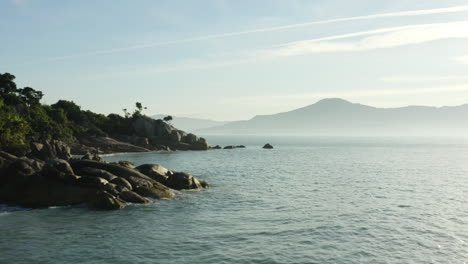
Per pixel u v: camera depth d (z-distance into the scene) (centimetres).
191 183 4341
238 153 13300
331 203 3591
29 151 7300
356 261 2012
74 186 3509
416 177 5834
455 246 2264
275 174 6294
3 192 3481
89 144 12425
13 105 12006
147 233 2514
